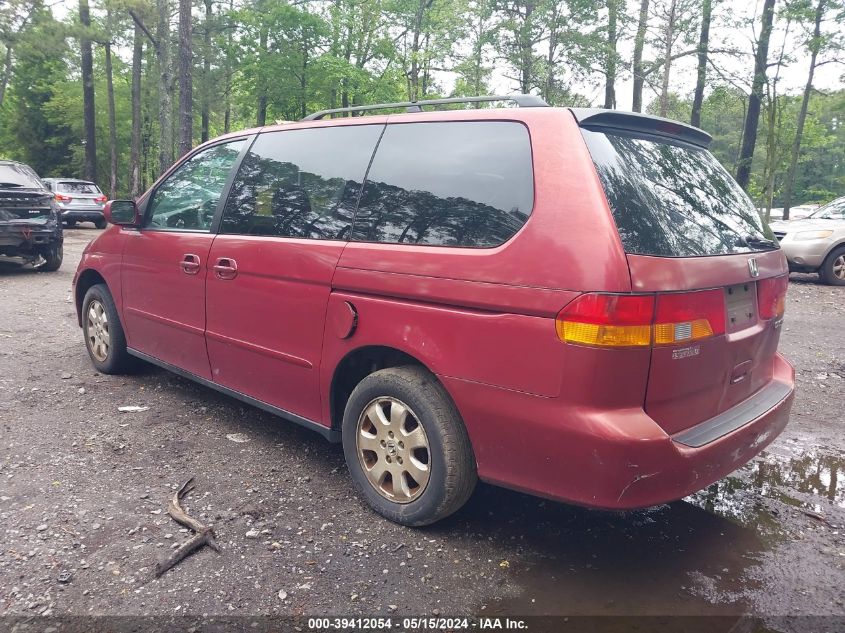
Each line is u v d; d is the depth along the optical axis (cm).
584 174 239
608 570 267
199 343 400
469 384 258
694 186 287
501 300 245
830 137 2695
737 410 281
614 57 1928
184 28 1820
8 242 980
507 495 333
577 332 225
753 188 2452
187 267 398
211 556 267
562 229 236
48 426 399
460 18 2155
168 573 254
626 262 224
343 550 275
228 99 3250
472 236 262
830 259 1139
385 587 251
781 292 320
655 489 231
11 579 246
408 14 2339
